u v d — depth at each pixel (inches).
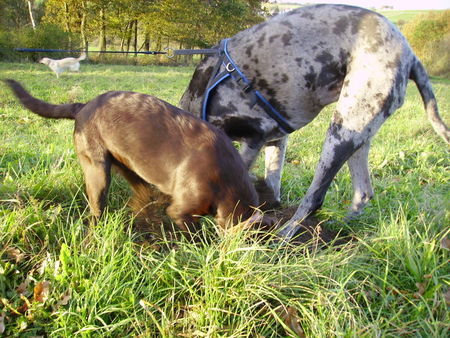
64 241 48.9
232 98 56.6
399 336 38.9
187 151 49.8
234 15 562.3
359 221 64.6
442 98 233.1
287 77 54.7
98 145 52.8
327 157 55.7
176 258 47.0
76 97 156.6
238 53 55.9
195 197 49.5
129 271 43.7
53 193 59.6
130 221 55.7
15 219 48.4
